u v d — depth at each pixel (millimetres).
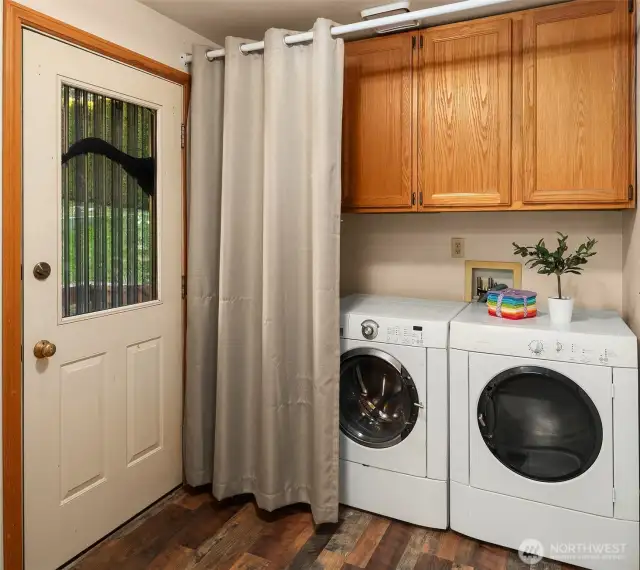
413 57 2139
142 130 2035
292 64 2008
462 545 1911
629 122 1803
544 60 1909
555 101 1899
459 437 1928
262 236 2109
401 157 2188
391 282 2701
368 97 2242
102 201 1878
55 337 1695
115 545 1900
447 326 1934
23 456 1604
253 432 2182
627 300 2047
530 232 2367
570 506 1749
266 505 2061
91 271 1846
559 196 1909
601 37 1821
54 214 1672
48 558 1703
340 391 2164
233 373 2154
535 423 1812
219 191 2215
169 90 2146
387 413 2121
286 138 2006
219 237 2229
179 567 1782
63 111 1705
